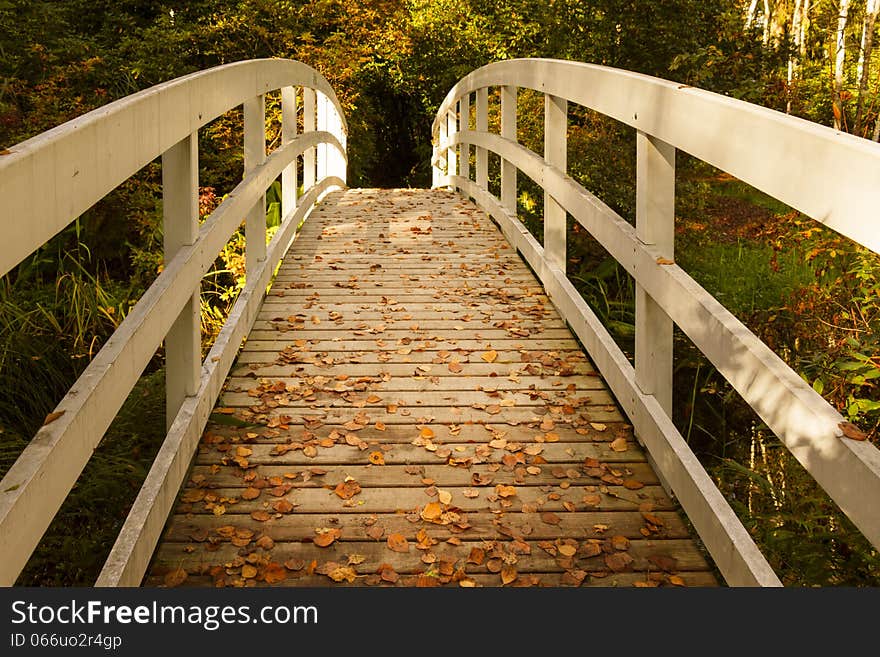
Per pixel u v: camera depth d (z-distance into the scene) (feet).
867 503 5.03
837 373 13.96
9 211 4.69
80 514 10.13
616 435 10.75
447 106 32.86
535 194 31.83
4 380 13.12
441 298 16.39
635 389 10.27
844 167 5.16
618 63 33.06
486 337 14.21
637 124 9.78
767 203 36.27
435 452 10.30
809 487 12.63
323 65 41.42
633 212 28.02
